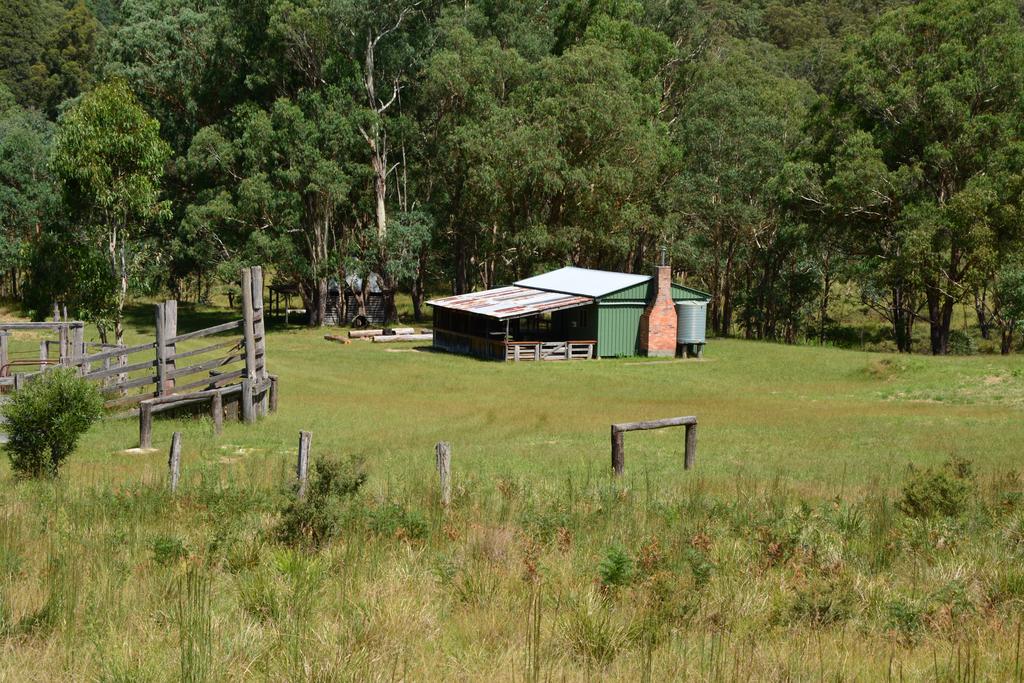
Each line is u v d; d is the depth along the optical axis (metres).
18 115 93.62
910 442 23.52
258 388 28.38
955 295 57.38
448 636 6.95
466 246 76.00
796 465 19.80
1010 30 58.16
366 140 70.62
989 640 6.94
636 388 38.50
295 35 69.25
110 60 77.38
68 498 13.16
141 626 6.92
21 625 6.91
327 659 6.17
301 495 11.48
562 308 48.91
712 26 93.75
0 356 27.11
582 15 80.38
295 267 70.19
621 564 8.41
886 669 6.31
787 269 75.38
